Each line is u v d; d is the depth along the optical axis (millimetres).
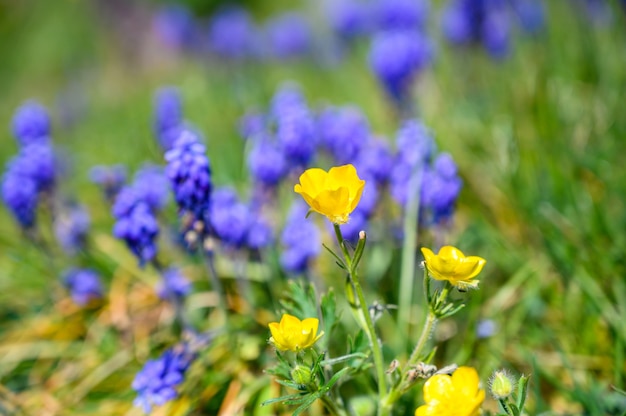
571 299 593
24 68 2139
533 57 789
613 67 728
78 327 646
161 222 654
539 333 588
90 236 702
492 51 809
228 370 580
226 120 848
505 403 480
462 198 662
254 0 1842
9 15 2328
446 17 847
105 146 945
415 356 490
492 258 622
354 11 1013
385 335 580
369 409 536
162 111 741
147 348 611
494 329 584
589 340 572
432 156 610
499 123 725
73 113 1328
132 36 1636
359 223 591
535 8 813
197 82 1129
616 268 590
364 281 606
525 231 641
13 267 715
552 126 683
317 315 532
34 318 662
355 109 687
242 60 1131
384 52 735
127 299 652
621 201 619
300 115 631
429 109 793
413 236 593
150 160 771
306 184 475
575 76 742
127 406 585
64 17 2172
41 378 629
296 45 1113
